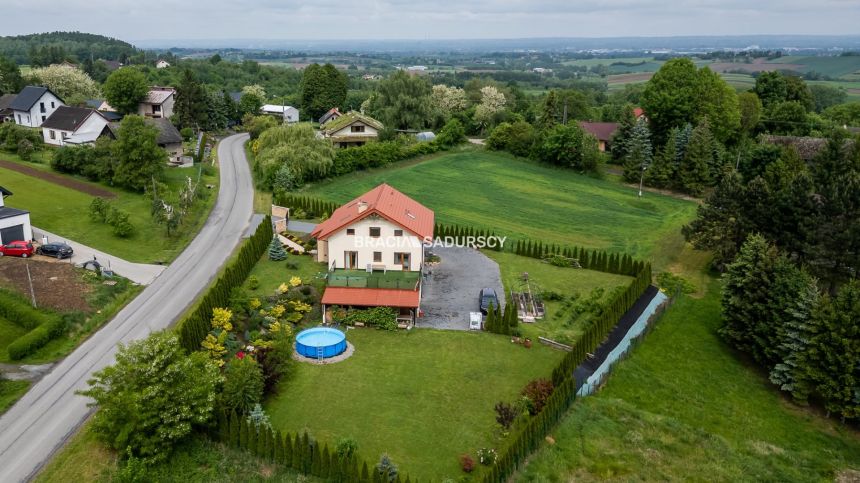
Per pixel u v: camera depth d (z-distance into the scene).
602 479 32.25
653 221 77.56
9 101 109.06
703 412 39.34
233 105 136.38
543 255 62.47
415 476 30.80
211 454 31.45
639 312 50.16
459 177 96.25
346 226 51.88
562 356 43.47
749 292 45.50
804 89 136.50
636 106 165.38
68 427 33.16
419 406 36.56
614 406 38.16
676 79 101.88
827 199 51.84
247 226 67.19
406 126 122.50
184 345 38.16
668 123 103.00
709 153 89.25
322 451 30.92
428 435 34.00
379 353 42.47
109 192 73.94
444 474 31.06
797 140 96.62
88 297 47.47
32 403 35.12
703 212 61.22
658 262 63.97
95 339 42.34
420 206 61.84
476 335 45.69
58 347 41.16
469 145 117.75
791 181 57.56
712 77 105.00
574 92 141.50
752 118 114.94
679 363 44.72
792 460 35.38
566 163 104.44
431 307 50.16
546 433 34.62
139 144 73.81
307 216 70.56
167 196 73.56
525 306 50.56
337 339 42.91
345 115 119.06
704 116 95.69
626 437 35.50
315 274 54.41
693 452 35.06
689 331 49.34
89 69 196.50
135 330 43.62
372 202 53.16
